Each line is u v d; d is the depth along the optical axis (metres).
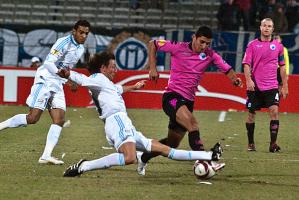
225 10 75.38
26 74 58.62
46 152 29.05
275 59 35.03
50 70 29.47
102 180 25.16
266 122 49.44
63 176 25.58
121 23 83.69
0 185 23.78
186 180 25.53
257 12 74.50
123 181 25.08
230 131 43.50
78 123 46.28
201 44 25.80
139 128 44.22
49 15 84.44
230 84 57.25
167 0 84.12
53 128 29.45
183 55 26.14
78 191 22.97
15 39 71.69
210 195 22.72
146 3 84.00
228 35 66.94
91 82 24.62
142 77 57.78
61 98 30.00
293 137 41.38
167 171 27.67
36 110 29.77
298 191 23.91
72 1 85.06
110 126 24.45
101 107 24.77
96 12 84.50
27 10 85.06
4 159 30.12
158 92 57.69
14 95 58.84
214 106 57.50
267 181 25.83
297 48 66.50
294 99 56.53
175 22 83.00
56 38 71.62
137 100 57.88
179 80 26.25
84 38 30.22
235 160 31.28
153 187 23.92
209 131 43.28
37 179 25.03
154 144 24.78
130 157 23.98
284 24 72.81
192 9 83.56
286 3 74.44
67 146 35.25
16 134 39.81
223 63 26.03
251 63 35.34
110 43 70.06
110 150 34.00
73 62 30.44
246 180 25.89
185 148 35.50
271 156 32.97
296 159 32.06
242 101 57.22
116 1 84.81
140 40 69.81
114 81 57.88
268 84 34.97
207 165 24.89
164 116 51.84
